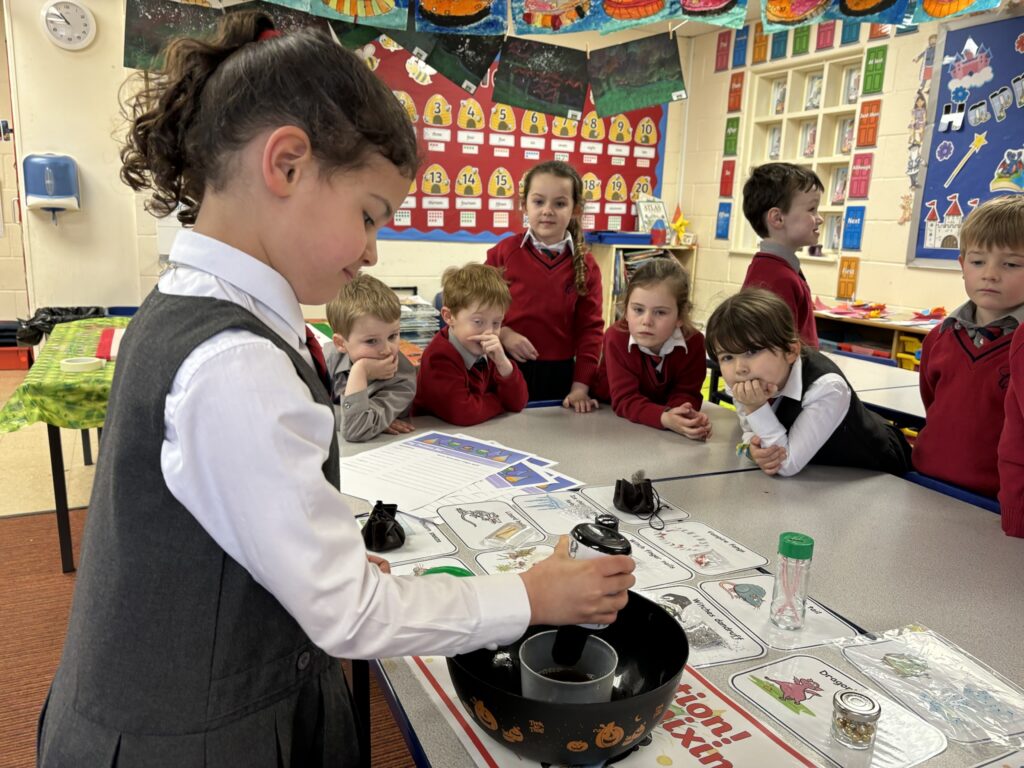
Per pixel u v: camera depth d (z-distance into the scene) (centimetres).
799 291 245
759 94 477
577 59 211
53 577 231
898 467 160
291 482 54
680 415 177
